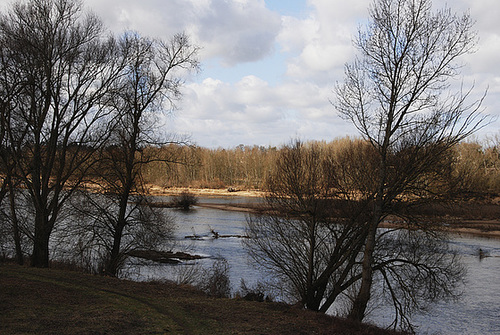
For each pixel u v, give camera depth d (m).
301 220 17.88
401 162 14.72
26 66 18.94
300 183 17.61
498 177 50.19
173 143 23.08
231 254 34.16
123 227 23.06
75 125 20.53
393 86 14.27
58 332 8.87
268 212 18.88
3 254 23.42
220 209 74.06
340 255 17.14
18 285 12.86
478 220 50.62
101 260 22.59
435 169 14.19
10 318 9.44
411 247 16.22
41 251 20.00
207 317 12.32
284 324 12.24
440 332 18.39
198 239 42.09
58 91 20.09
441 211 16.09
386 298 20.03
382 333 12.80
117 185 21.92
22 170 19.84
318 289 17.55
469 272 29.08
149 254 25.92
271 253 18.42
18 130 20.67
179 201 73.38
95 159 21.64
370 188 16.52
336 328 12.24
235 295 20.05
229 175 136.75
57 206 21.00
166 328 10.44
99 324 9.88
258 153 133.62
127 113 21.80
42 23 19.33
